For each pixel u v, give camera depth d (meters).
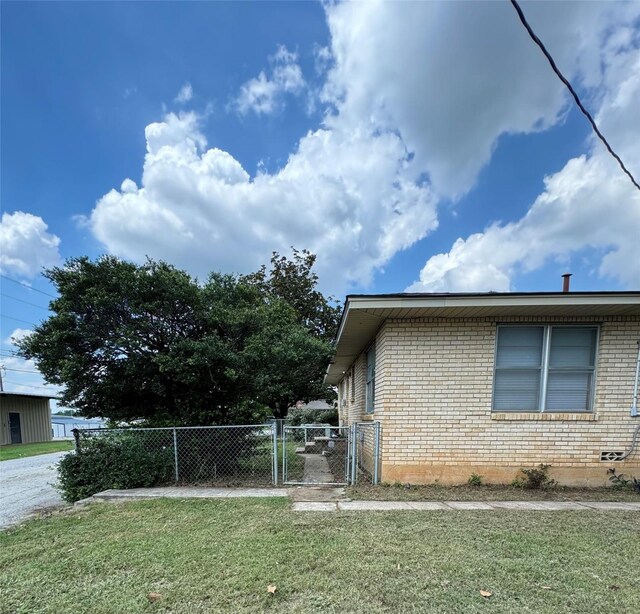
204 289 6.86
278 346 7.09
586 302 5.07
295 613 2.33
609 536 3.55
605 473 5.50
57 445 18.09
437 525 3.84
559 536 3.54
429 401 5.72
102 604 2.46
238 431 6.43
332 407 24.58
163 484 5.82
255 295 7.95
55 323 5.75
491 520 4.01
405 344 5.80
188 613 2.34
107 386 6.04
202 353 5.94
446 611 2.34
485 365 5.72
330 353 9.34
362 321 6.15
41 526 4.03
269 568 2.89
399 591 2.56
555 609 2.36
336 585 2.64
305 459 9.05
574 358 5.74
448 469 5.64
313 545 3.32
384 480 5.68
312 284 19.64
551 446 5.58
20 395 20.75
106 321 6.00
